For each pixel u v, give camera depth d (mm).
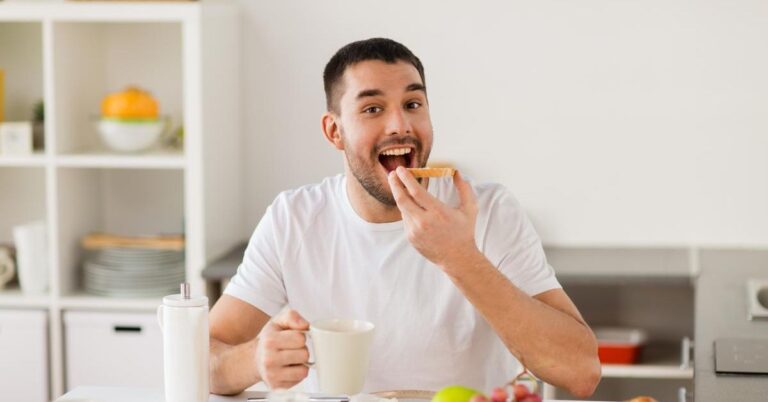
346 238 2154
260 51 3715
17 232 3531
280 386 1780
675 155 3617
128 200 3832
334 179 2238
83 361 3463
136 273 3480
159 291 3492
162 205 3830
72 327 3457
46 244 3562
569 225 3674
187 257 3398
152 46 3740
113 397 1906
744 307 2777
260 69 3721
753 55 3557
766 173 3588
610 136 3631
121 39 3744
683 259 3422
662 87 3596
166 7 3311
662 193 3635
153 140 3543
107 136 3498
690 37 3572
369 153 1998
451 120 3672
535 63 3627
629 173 3637
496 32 3627
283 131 3736
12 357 3479
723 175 3605
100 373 3461
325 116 2125
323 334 1713
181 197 3818
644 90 3604
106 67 3762
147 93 3553
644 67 3596
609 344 3328
